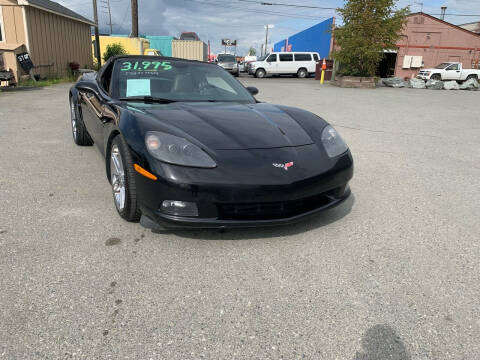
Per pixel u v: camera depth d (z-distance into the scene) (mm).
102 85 3598
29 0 12977
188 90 3363
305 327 1682
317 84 18766
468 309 1835
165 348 1529
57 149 4590
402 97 13023
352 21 16906
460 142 5863
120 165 2594
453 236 2631
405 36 27562
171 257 2223
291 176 2295
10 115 6777
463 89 18391
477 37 27500
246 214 2289
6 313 1694
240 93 3611
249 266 2160
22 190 3207
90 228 2551
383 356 1528
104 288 1906
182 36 34281
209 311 1766
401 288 1995
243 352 1523
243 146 2379
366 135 6203
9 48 11953
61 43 15773
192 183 2143
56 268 2062
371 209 3082
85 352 1491
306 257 2281
